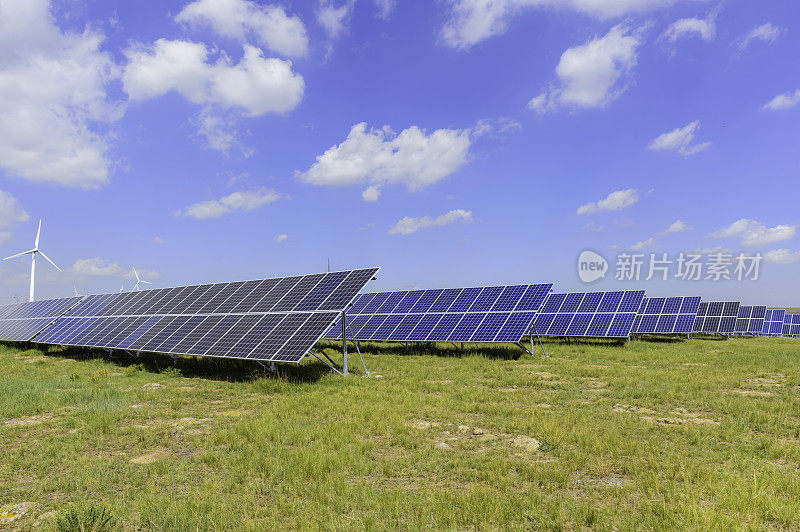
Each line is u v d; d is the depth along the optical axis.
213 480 9.98
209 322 29.64
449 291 41.34
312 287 28.39
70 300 49.84
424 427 14.20
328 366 25.86
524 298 34.53
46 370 27.73
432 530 7.61
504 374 23.70
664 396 17.89
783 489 9.06
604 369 24.88
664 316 49.34
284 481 9.81
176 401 18.20
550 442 12.33
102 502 8.88
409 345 39.94
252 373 24.67
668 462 10.46
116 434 13.71
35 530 7.98
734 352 35.06
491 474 9.98
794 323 65.06
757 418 14.34
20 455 11.83
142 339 30.78
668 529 7.39
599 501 8.84
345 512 8.48
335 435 12.94
